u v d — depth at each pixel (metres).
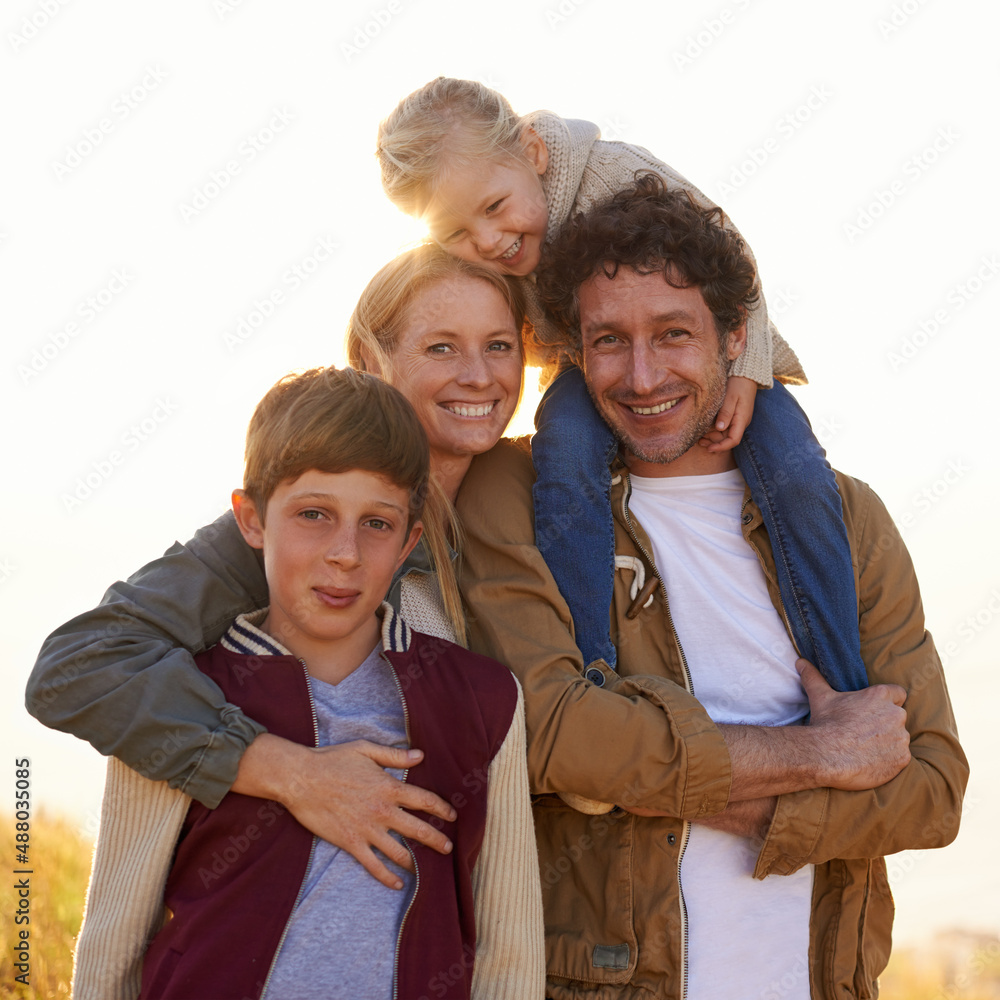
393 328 2.36
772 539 2.31
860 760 2.07
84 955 1.72
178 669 1.76
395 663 1.86
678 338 2.26
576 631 2.20
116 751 1.73
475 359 2.31
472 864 1.80
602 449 2.35
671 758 1.98
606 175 2.78
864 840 2.08
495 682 1.92
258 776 1.70
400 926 1.68
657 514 2.39
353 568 1.78
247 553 2.02
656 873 2.10
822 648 2.24
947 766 2.17
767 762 2.04
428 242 2.40
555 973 2.11
